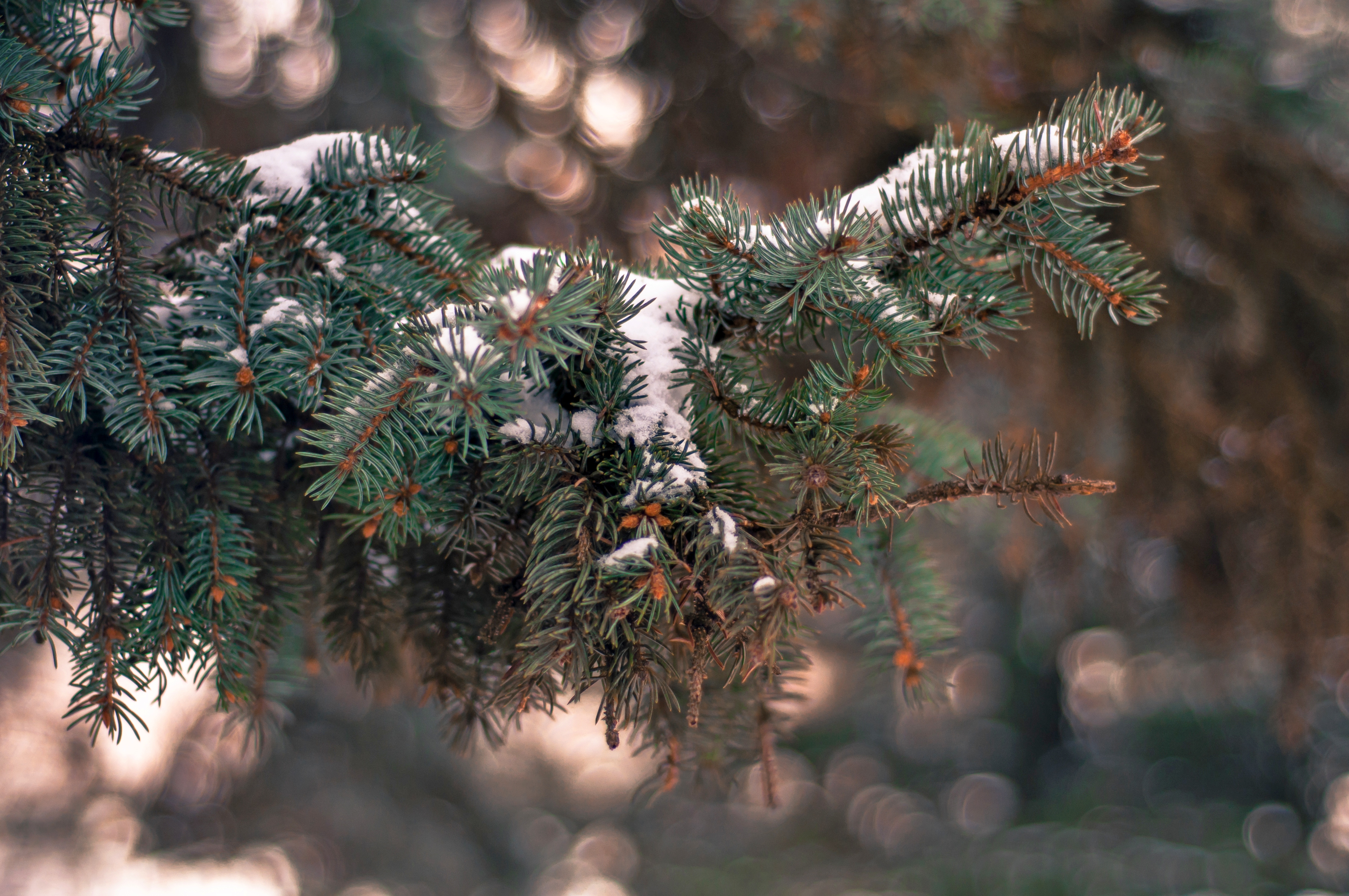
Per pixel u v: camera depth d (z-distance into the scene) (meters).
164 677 1.39
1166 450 1.96
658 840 6.52
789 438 1.37
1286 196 1.97
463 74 2.82
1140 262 1.92
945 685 1.52
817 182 2.51
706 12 2.59
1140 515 2.04
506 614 1.37
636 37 2.66
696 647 1.34
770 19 2.04
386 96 2.81
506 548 1.39
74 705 1.37
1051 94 2.11
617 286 1.36
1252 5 2.07
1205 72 2.06
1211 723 7.11
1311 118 2.06
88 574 1.40
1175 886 5.92
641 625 1.34
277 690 1.49
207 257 1.40
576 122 2.77
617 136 2.76
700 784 1.47
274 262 1.39
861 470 1.35
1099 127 1.35
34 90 1.36
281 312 1.38
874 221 1.37
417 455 1.36
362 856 3.99
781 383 1.40
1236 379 1.95
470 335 1.32
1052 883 6.11
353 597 1.47
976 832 7.37
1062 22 2.08
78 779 3.19
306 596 1.47
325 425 1.42
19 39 1.38
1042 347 2.01
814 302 1.37
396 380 1.34
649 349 1.38
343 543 1.47
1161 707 7.33
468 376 1.31
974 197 1.37
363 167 1.41
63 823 3.18
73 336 1.37
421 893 4.06
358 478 1.35
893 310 1.37
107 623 1.39
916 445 1.64
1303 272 1.92
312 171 1.41
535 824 5.30
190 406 1.40
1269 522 1.95
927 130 2.18
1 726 2.85
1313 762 6.70
